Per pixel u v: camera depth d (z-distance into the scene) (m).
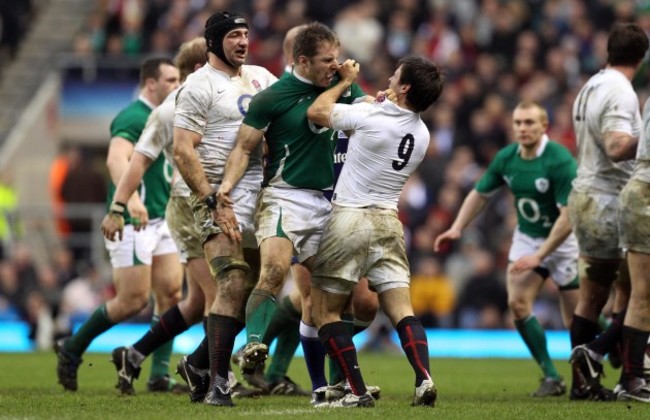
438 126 76.94
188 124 28.67
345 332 28.39
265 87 30.05
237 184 29.03
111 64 84.62
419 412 26.83
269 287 27.81
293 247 28.31
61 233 68.81
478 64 82.44
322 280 28.41
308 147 28.45
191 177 28.45
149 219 36.47
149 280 36.19
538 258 36.88
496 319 66.25
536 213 38.34
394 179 28.44
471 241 68.94
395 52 83.81
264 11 85.62
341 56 83.94
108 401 30.20
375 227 28.20
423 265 67.88
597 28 84.81
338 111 28.12
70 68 84.69
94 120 84.56
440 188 72.62
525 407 29.66
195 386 29.69
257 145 29.27
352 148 28.42
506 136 76.56
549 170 37.66
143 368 46.38
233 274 28.16
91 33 92.69
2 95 92.56
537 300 65.75
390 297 28.45
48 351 60.38
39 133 84.88
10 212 68.44
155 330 33.97
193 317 34.09
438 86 28.28
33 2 97.81
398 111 28.20
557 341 64.06
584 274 34.50
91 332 35.75
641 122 32.25
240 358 27.94
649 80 74.56
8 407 28.09
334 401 29.03
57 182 74.00
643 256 31.98
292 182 28.41
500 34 84.31
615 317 33.84
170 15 86.69
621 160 32.47
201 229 28.61
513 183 38.44
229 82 29.36
